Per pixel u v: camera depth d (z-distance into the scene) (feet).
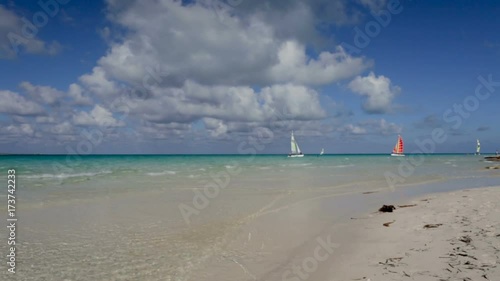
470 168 167.84
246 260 27.48
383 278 21.59
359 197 62.28
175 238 34.17
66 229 37.50
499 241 27.81
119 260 27.53
